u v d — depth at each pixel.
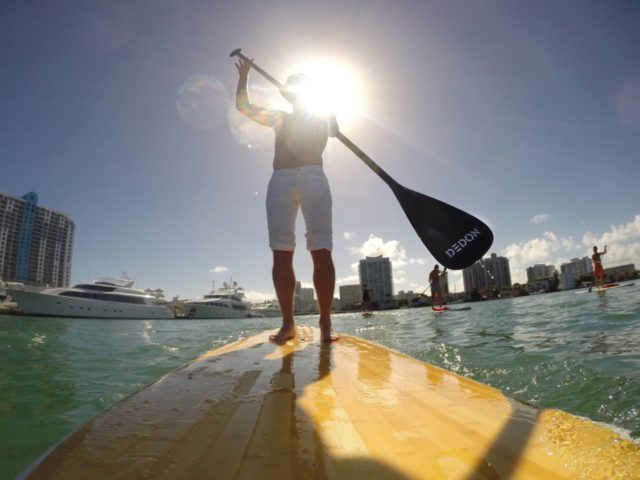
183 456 0.67
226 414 0.91
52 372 3.73
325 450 0.69
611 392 2.36
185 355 5.01
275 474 0.60
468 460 0.63
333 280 2.81
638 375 2.64
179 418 0.88
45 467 0.63
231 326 13.50
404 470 0.60
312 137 2.91
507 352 3.88
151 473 0.61
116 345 6.18
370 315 18.78
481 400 0.98
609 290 16.62
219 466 0.63
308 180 2.84
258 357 1.79
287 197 2.90
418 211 2.91
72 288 31.41
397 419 0.85
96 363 4.29
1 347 5.49
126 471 0.61
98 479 0.59
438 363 3.63
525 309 10.41
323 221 2.83
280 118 3.00
